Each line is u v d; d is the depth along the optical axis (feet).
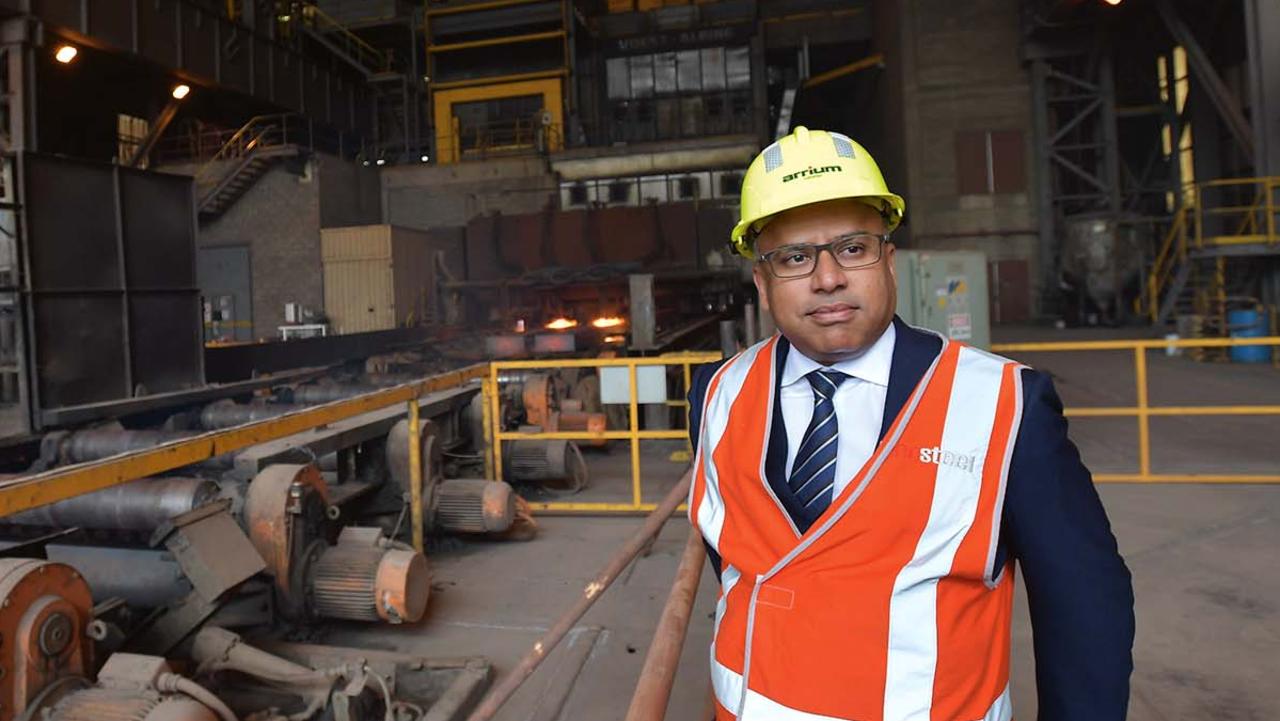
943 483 3.81
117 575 11.80
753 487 4.25
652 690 4.34
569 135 96.53
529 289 48.57
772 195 4.25
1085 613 3.77
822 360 4.25
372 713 10.15
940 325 23.02
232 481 14.19
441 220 81.00
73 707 7.57
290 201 71.41
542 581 15.25
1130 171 89.76
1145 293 72.90
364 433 16.65
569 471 21.86
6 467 19.22
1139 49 86.48
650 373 19.74
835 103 128.16
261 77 83.46
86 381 22.49
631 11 107.04
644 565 16.05
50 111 71.72
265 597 11.95
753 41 101.09
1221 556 15.31
